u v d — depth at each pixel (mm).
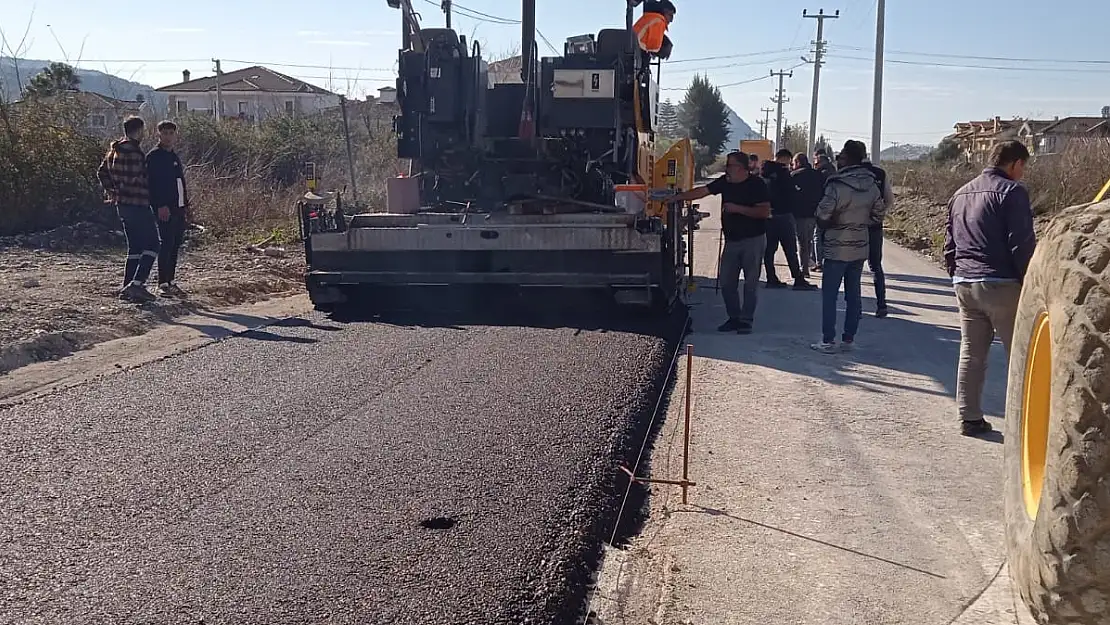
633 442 6051
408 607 3832
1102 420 2684
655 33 10953
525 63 10695
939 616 4031
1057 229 3193
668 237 10250
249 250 15992
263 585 4000
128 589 3973
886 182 11023
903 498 5328
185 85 73562
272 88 72312
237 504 4863
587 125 10688
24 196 15742
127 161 10727
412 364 7906
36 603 3857
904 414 6969
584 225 9844
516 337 9078
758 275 9992
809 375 8117
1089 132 31016
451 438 5945
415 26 10984
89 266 13289
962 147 65375
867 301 12648
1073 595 2766
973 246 6215
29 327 8922
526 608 3859
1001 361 8812
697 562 4492
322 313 10492
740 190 9844
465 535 4504
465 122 10781
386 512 4770
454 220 10211
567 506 4875
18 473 5305
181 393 6984
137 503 4879
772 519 5008
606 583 4258
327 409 6570
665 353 8562
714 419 6750
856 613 4055
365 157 26469
